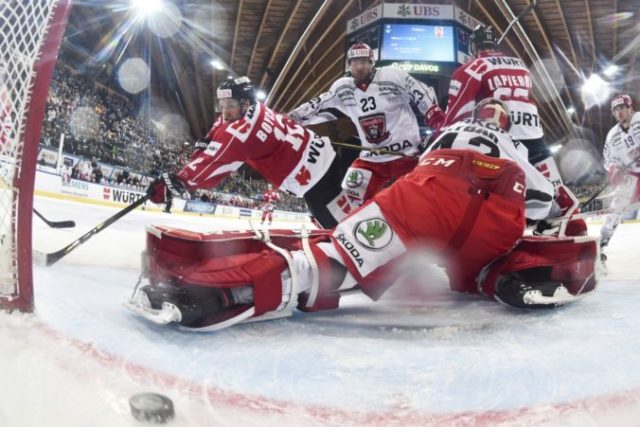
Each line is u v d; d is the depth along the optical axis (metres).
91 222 7.34
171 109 28.70
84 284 2.66
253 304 2.00
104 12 19.27
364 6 21.97
